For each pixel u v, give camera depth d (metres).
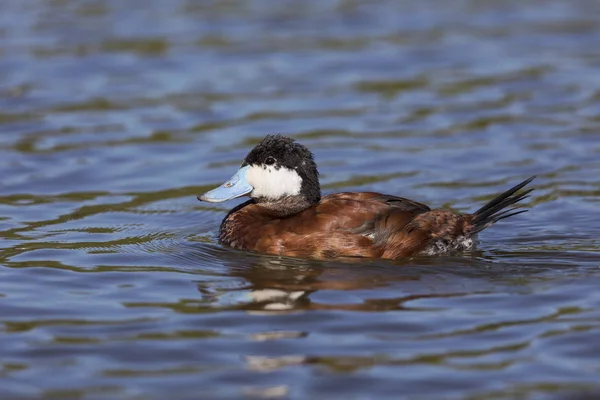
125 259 10.77
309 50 20.41
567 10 23.39
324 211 10.58
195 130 16.17
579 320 8.63
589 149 14.95
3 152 15.05
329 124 16.41
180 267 10.44
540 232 11.43
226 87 18.25
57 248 11.19
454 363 7.85
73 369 7.85
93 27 21.59
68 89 18.02
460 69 19.22
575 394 7.32
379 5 23.97
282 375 7.69
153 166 14.66
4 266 10.48
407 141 15.58
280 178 11.17
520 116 16.62
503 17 22.86
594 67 19.14
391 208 10.48
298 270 10.11
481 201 13.03
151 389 7.49
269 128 16.23
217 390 7.47
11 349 8.23
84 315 8.99
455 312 8.88
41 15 22.47
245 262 10.45
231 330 8.56
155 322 8.79
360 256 10.34
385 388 7.46
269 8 23.55
